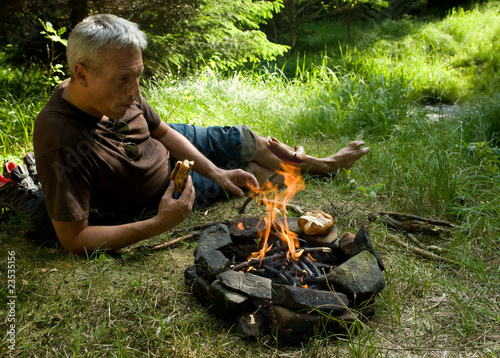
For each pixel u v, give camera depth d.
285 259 2.23
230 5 6.30
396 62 8.12
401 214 2.99
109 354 1.82
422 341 1.91
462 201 3.12
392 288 2.17
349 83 5.70
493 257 2.57
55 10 4.81
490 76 7.83
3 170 3.05
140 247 2.54
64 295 2.15
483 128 4.37
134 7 5.43
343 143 4.48
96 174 2.33
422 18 12.16
